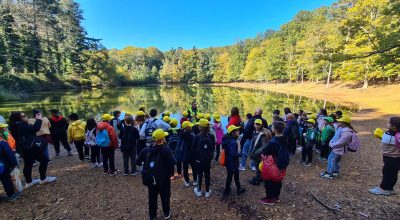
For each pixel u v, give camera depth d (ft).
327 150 26.09
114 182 20.92
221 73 329.31
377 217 14.84
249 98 125.49
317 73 158.92
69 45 211.82
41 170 19.99
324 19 184.85
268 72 212.23
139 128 24.76
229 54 342.03
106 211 16.29
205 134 17.72
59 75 191.01
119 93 169.48
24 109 85.76
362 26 62.95
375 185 19.65
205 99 125.90
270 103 100.99
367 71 106.22
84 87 209.87
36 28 189.78
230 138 17.85
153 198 14.60
